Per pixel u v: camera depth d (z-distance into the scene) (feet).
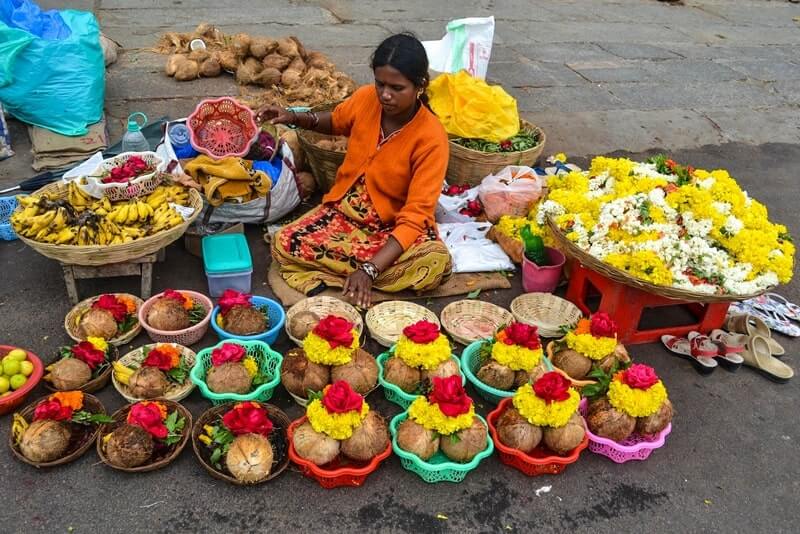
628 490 8.40
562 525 7.89
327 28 25.08
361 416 7.73
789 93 24.17
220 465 7.89
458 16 28.50
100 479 7.87
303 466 7.91
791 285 13.16
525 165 14.16
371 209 11.31
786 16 36.01
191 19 24.36
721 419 9.68
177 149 11.98
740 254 9.94
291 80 18.33
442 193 13.88
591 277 10.78
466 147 14.15
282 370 8.87
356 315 10.36
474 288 11.74
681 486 8.55
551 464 8.26
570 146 18.06
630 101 21.59
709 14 34.78
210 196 11.18
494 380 9.07
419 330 8.76
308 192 13.75
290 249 11.13
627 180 10.91
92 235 9.68
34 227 9.45
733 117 21.42
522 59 24.38
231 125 12.04
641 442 8.63
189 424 8.28
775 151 19.51
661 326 11.46
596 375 8.90
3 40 14.14
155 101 17.72
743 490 8.61
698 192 10.07
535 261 11.68
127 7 25.09
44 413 7.80
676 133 19.83
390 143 10.78
